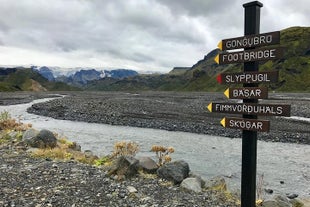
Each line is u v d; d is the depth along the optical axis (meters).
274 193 15.14
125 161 12.52
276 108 7.48
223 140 31.17
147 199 9.81
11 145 17.69
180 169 12.34
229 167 20.27
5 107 72.12
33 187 10.29
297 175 18.72
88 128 39.03
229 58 8.39
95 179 11.55
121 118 47.06
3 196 9.32
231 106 8.44
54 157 15.45
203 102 80.81
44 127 39.53
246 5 7.90
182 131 36.94
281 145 29.17
